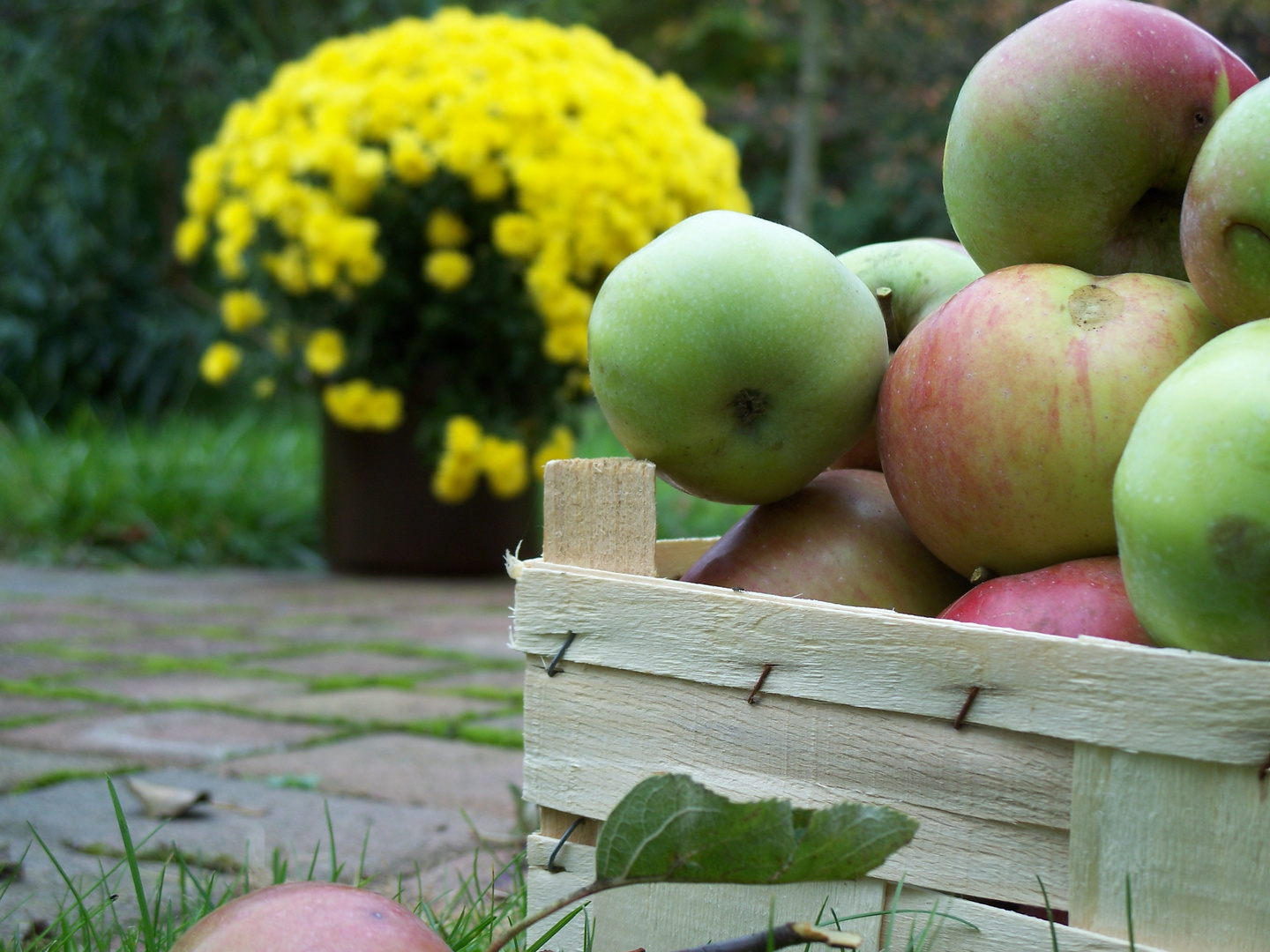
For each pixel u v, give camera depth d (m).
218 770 1.02
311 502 2.71
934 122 4.68
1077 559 0.71
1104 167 0.73
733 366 0.73
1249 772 0.65
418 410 2.20
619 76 2.26
